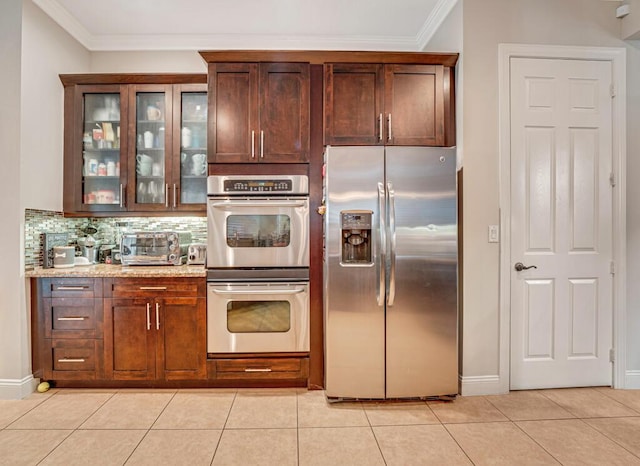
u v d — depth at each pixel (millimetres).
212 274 2674
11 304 2572
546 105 2682
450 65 2723
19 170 2561
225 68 2693
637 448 2012
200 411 2400
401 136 2693
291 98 2713
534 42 2668
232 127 2699
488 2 2639
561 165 2695
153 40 3312
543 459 1921
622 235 2717
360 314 2486
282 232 2699
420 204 2490
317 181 2725
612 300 2734
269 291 2666
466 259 2631
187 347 2680
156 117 3059
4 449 1993
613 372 2729
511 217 2664
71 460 1905
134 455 1949
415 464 1882
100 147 3043
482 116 2641
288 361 2703
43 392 2654
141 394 2643
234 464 1883
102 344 2672
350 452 1978
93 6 2840
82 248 3113
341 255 2477
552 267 2693
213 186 2672
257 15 2986
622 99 2719
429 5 2865
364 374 2492
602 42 2713
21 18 2549
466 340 2629
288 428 2205
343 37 3340
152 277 2670
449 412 2391
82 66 3240
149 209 3004
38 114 2717
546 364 2699
